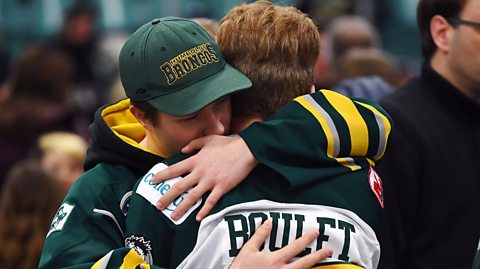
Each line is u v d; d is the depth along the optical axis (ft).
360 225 9.09
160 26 9.27
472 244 11.68
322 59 19.84
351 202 9.10
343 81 17.61
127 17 29.66
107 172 9.64
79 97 26.58
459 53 11.96
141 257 8.89
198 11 26.76
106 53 27.53
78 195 9.46
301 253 8.84
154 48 9.14
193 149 9.29
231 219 8.83
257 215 8.87
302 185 8.95
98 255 9.10
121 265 8.75
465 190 11.78
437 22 12.21
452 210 11.75
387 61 18.58
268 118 9.32
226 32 9.57
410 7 27.66
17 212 14.96
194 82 9.12
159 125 9.36
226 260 8.73
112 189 9.52
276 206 8.91
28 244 14.89
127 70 9.27
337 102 9.35
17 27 30.76
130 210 9.16
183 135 9.30
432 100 12.09
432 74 12.16
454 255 11.68
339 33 19.84
